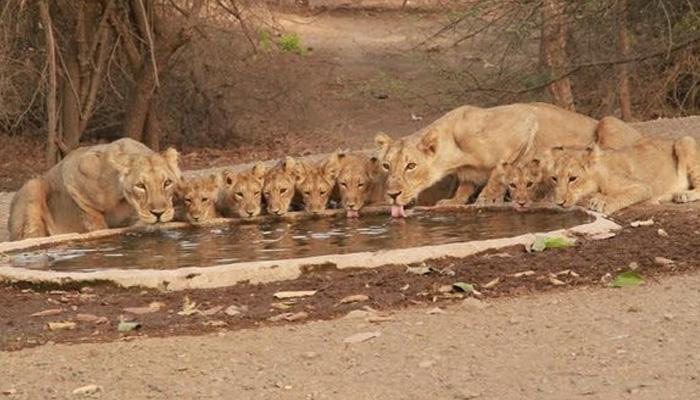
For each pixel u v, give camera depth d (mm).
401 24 42188
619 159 16719
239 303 12164
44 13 24000
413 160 16562
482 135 17188
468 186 17516
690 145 17219
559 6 26734
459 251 13508
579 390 9281
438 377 9734
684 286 12094
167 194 15531
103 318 11820
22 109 28266
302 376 9898
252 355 10508
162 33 26672
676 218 15492
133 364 10398
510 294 12148
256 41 30891
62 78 26141
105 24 25641
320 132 31875
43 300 12672
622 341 10406
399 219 16250
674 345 10219
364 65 37281
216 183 16188
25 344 11164
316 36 40781
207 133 30828
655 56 28000
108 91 29406
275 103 31828
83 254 14406
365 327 11195
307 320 11562
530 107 17875
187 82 30125
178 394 9609
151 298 12531
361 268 13125
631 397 9062
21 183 27125
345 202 16438
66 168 16047
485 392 9344
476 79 28469
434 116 32438
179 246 14734
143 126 27969
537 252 13688
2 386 9953
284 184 16344
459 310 11656
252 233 15547
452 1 32625
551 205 16312
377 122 32656
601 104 28922
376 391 9477
